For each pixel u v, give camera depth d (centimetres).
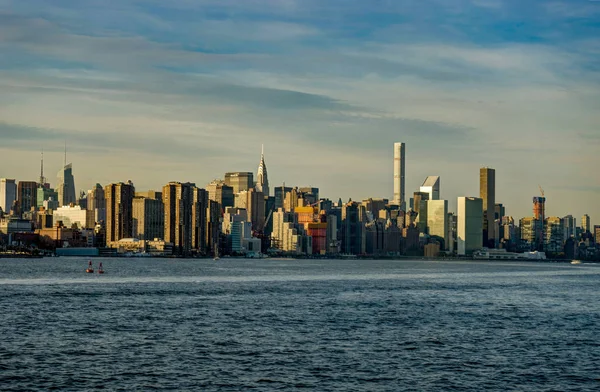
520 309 18738
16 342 12456
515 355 11769
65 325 14562
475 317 16725
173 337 13162
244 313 16988
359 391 9344
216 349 11969
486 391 9438
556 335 13950
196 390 9319
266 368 10544
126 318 15788
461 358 11450
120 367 10506
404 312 17625
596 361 11362
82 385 9488
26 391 9200
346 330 14275
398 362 11075
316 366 10712
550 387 9681
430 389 9488
